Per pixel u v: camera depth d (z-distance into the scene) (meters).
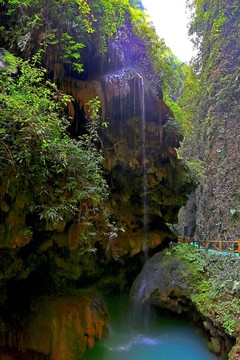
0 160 3.67
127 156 7.89
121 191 8.21
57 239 5.29
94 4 6.23
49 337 5.17
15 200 4.19
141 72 8.26
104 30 6.61
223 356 5.26
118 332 6.85
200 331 6.34
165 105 8.83
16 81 4.30
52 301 5.78
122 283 8.15
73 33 5.94
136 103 7.76
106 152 7.23
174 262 7.44
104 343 6.09
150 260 8.29
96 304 6.50
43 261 5.61
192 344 6.30
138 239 8.38
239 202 12.34
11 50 5.22
